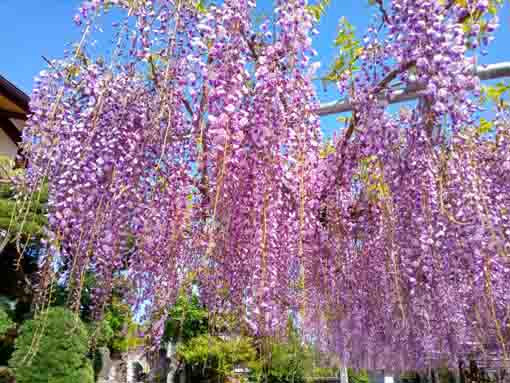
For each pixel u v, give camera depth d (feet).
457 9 5.89
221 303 8.38
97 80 7.61
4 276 21.81
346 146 8.37
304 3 6.13
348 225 9.29
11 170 15.23
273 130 5.92
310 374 25.08
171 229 7.49
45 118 8.07
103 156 7.34
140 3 7.10
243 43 5.74
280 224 7.61
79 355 18.66
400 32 6.31
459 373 26.20
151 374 23.95
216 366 28.76
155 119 6.74
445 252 8.52
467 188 7.61
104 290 9.12
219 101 5.51
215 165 6.07
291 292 9.20
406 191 8.10
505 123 10.02
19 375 18.04
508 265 9.47
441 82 5.72
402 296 9.42
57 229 7.85
